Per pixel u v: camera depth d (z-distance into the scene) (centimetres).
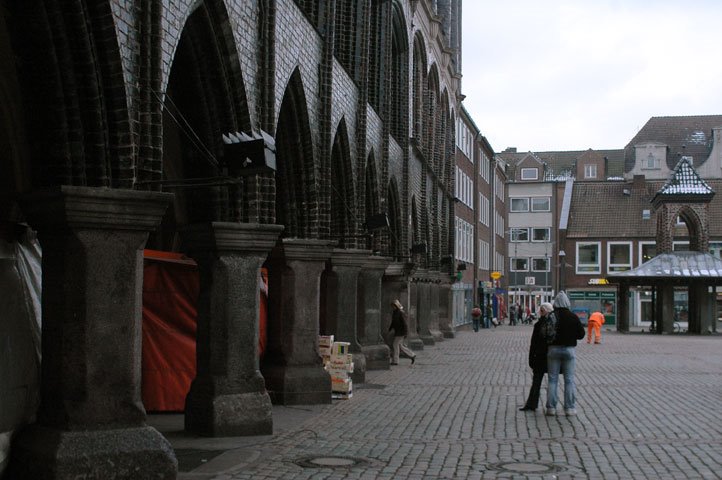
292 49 1617
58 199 893
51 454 893
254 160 1130
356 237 2144
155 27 991
